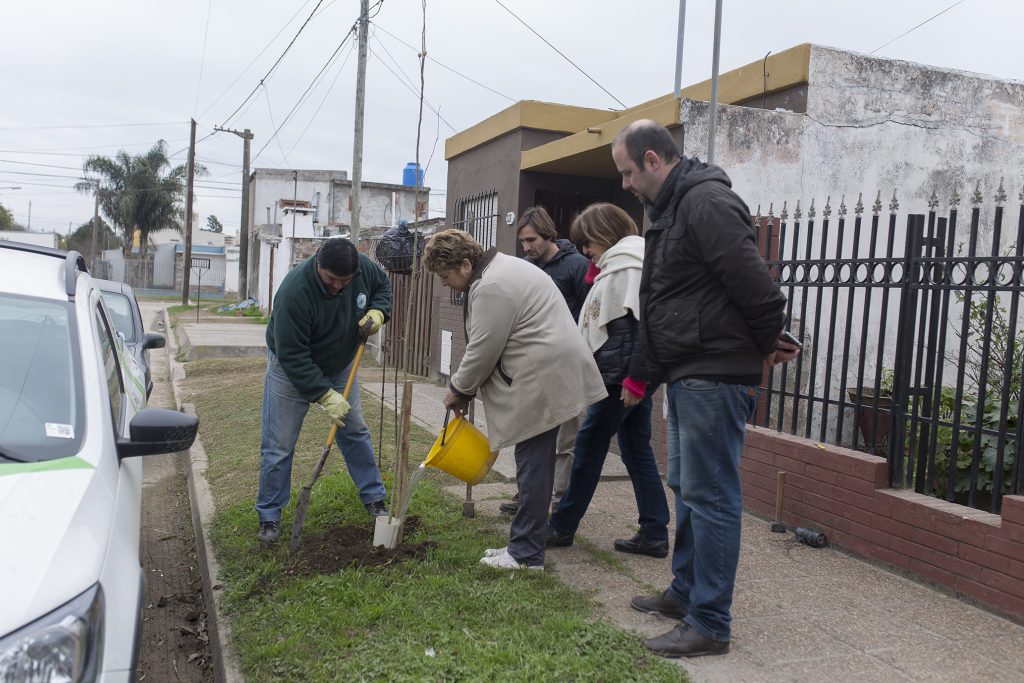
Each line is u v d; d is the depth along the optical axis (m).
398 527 4.29
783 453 5.05
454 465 4.25
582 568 4.22
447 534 4.59
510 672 3.01
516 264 3.94
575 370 3.92
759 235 5.98
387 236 8.57
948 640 3.47
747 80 7.54
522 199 8.99
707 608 3.23
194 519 5.95
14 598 1.99
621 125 7.09
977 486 4.40
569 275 4.99
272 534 4.61
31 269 3.72
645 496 4.41
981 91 7.80
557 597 3.73
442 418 8.24
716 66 6.21
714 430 3.14
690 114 6.55
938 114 7.56
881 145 7.34
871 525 4.41
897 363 4.44
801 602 3.85
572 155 7.82
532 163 8.65
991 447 4.78
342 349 4.71
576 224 4.44
